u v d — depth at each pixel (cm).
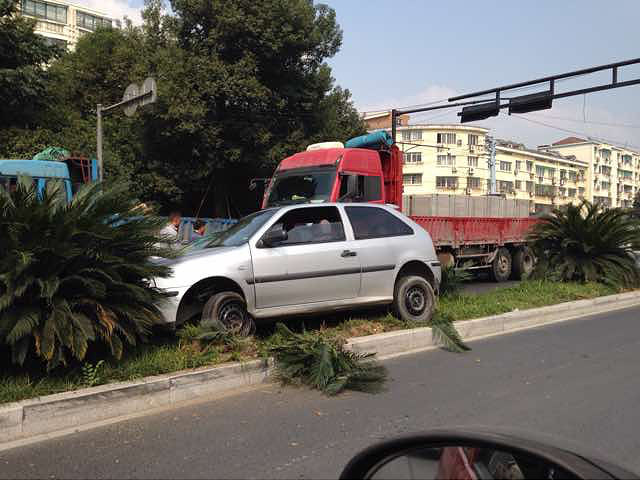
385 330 731
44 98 2198
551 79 1734
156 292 556
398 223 788
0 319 455
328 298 692
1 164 1054
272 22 2061
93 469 379
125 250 532
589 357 697
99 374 503
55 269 486
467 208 1602
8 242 468
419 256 779
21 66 2073
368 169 1170
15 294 453
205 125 2095
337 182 1101
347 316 790
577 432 454
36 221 476
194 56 2064
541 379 601
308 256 674
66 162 1207
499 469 180
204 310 612
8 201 480
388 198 1274
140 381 502
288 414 489
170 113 1961
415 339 725
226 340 591
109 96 2802
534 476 171
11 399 448
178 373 529
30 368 503
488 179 7281
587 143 9150
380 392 554
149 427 455
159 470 378
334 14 2292
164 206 2503
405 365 652
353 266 709
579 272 1229
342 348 594
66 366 506
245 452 408
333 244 702
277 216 682
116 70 2602
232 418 478
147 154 2241
